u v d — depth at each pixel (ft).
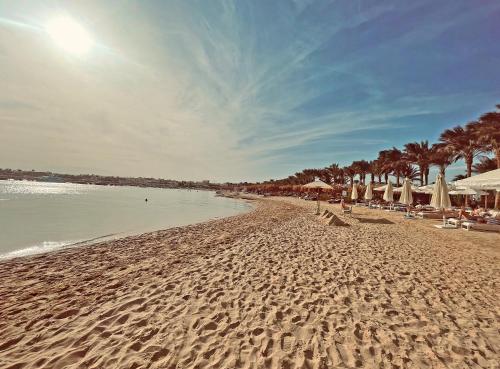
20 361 8.38
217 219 57.00
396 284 14.96
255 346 9.15
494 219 37.04
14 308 12.57
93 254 24.66
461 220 37.93
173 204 113.60
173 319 11.04
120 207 87.35
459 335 9.93
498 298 13.20
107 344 9.28
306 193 162.71
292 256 21.18
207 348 9.02
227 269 17.99
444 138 78.95
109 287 15.38
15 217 53.67
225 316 11.28
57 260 22.52
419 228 36.70
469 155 71.46
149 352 8.79
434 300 12.92
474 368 8.13
